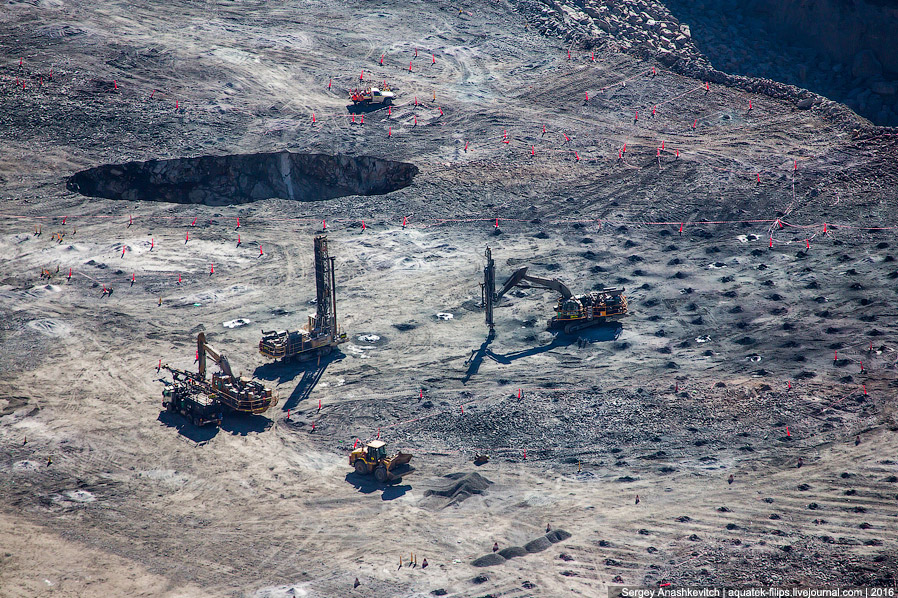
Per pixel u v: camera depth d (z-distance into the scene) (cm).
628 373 15188
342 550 10988
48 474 12438
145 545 11094
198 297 17800
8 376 14888
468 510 11756
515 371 15362
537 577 10281
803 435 13250
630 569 10344
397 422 13888
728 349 15850
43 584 10344
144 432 13538
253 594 10188
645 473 12519
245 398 13812
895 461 12481
